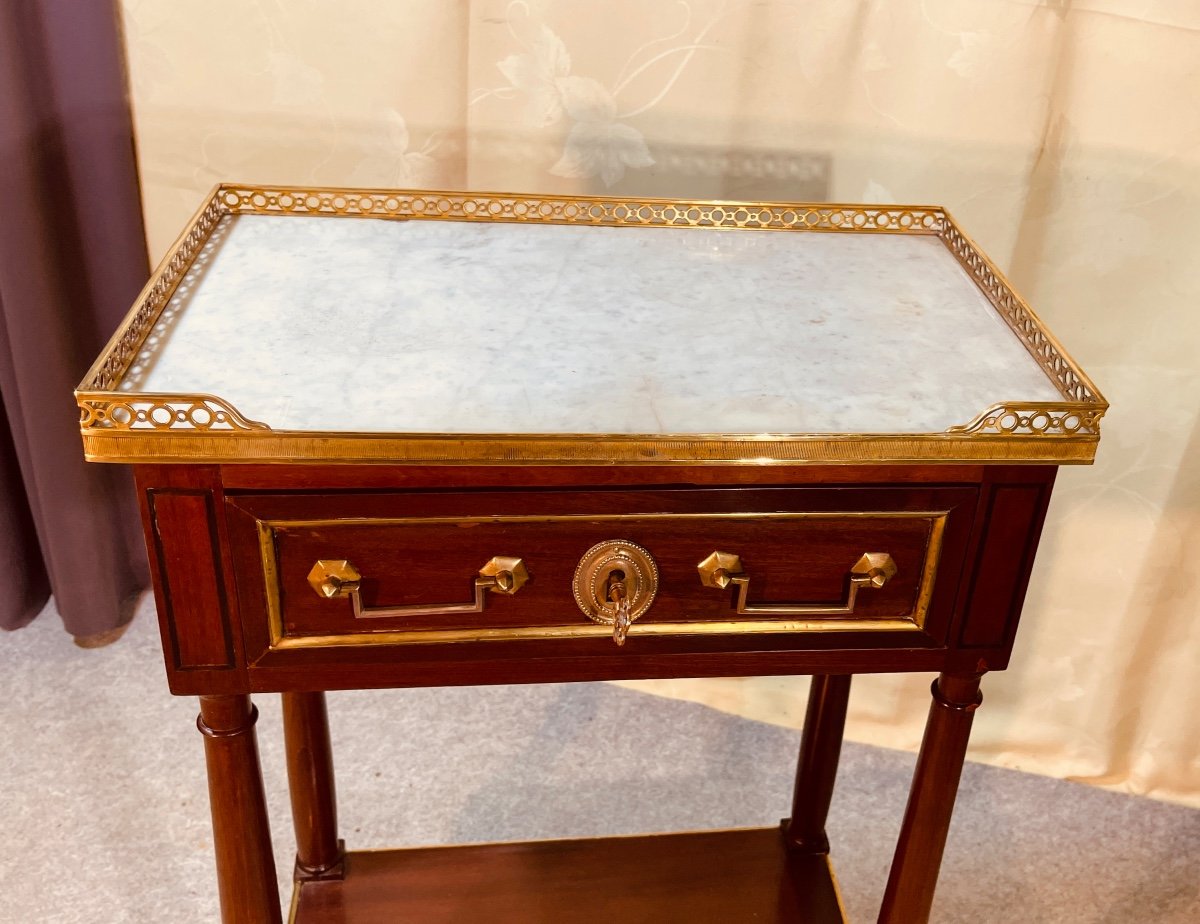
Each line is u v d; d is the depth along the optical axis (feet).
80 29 4.08
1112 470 4.31
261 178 4.31
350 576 2.53
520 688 5.08
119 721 4.76
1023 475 2.57
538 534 2.55
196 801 4.44
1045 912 4.20
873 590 2.71
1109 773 4.80
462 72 4.01
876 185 4.09
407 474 2.44
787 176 4.13
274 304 2.89
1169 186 3.86
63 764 4.56
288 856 4.31
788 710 5.01
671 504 2.54
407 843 4.36
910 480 2.56
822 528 2.61
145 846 4.27
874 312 3.03
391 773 4.63
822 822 4.13
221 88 4.14
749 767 4.76
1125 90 3.74
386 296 2.97
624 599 2.62
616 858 4.15
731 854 4.18
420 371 2.63
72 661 5.03
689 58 3.93
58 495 4.69
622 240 3.36
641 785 4.65
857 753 4.87
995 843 4.47
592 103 4.05
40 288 4.33
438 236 3.32
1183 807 4.70
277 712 4.90
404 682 2.72
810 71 3.92
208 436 2.32
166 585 2.52
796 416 2.55
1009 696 4.82
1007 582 2.70
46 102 4.21
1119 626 4.56
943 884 4.29
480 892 4.00
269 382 2.55
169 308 2.84
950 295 3.14
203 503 2.44
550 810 4.51
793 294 3.10
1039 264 4.08
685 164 4.14
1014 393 2.69
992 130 3.89
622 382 2.63
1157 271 3.99
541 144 4.15
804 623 2.72
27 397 4.48
